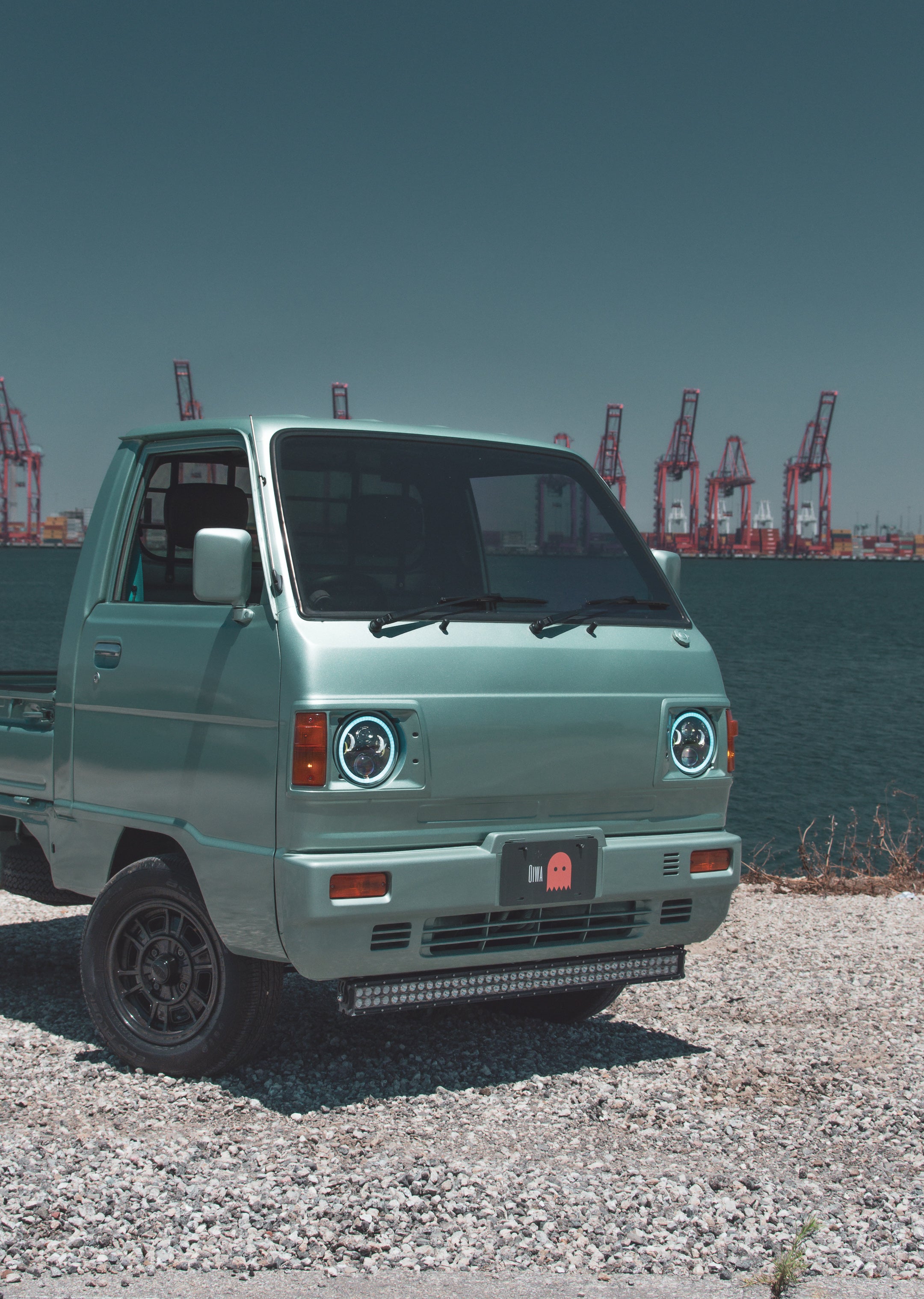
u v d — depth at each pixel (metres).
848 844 17.81
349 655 3.98
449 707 4.07
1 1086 4.27
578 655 4.42
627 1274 3.02
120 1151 3.65
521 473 4.89
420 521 4.54
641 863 4.40
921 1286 3.00
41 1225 3.17
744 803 23.23
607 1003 5.11
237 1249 3.07
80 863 4.79
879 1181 3.66
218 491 4.57
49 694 5.00
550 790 4.26
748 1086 4.50
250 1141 3.78
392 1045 4.82
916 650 69.56
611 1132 3.97
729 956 6.63
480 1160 3.68
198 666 4.28
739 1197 3.49
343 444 4.50
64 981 5.76
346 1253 3.07
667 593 4.90
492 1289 2.91
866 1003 5.71
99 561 4.90
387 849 3.99
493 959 4.20
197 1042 4.32
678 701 4.57
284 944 3.92
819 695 45.50
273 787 3.96
